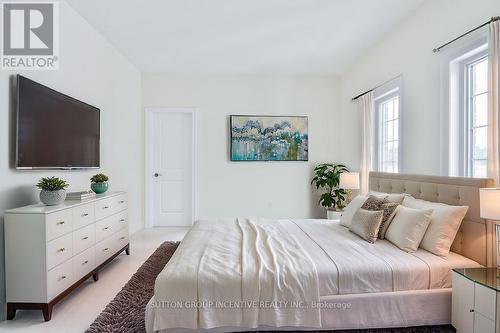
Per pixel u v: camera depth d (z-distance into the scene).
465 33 2.16
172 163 4.77
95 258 2.51
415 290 1.73
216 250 1.94
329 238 2.30
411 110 2.88
